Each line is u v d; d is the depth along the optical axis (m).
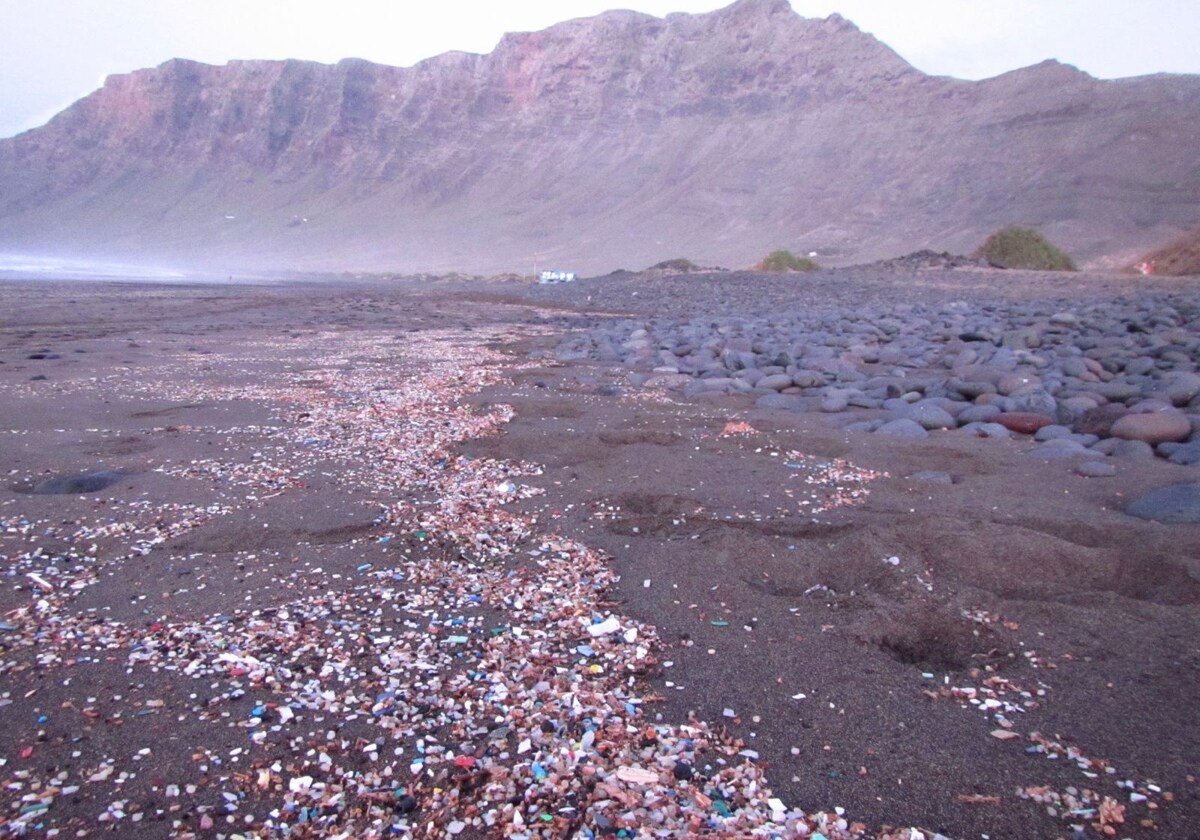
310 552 4.54
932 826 2.49
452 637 3.60
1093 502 5.29
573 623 3.75
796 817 2.50
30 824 2.44
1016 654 3.48
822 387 9.48
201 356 12.86
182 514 5.15
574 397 9.31
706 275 32.97
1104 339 11.59
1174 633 3.58
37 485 5.75
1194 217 75.75
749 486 5.78
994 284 24.64
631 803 2.54
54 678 3.21
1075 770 2.73
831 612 3.86
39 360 11.93
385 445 7.05
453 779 2.66
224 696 3.11
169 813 2.51
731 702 3.13
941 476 5.86
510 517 5.20
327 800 2.57
